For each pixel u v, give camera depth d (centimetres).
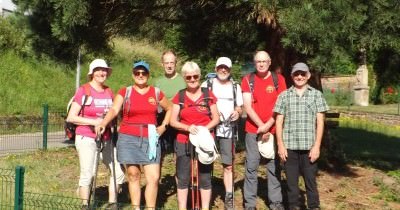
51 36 973
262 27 1055
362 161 1186
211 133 699
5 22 2195
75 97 704
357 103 2970
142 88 677
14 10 996
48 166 1050
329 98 3009
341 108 2689
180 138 699
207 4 1082
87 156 699
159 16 1103
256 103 718
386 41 695
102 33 992
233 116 714
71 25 814
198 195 708
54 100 2070
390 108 2686
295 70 689
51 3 827
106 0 918
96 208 687
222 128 715
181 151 698
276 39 994
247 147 731
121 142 671
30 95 2027
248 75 728
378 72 3019
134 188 675
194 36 1172
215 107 694
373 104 3006
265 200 798
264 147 718
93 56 1080
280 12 675
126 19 1026
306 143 688
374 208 807
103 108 704
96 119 700
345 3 666
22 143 1430
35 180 924
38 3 866
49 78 2195
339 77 3066
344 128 2012
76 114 698
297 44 659
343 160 1051
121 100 670
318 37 653
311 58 701
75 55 1052
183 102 690
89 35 944
